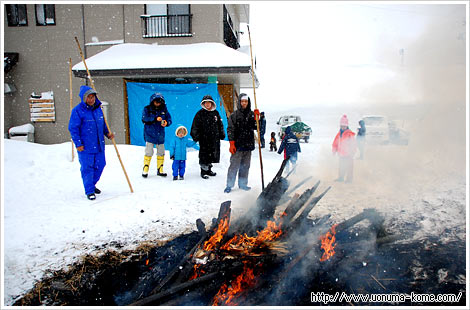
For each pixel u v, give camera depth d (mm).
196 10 12055
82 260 2992
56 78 12773
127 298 2436
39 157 6543
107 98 12055
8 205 4402
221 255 2795
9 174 5492
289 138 7742
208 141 6320
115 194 5148
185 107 11586
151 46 11984
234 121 5387
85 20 12492
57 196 4992
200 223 3512
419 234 3504
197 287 2400
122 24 12352
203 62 10523
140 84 11758
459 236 3414
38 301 2375
